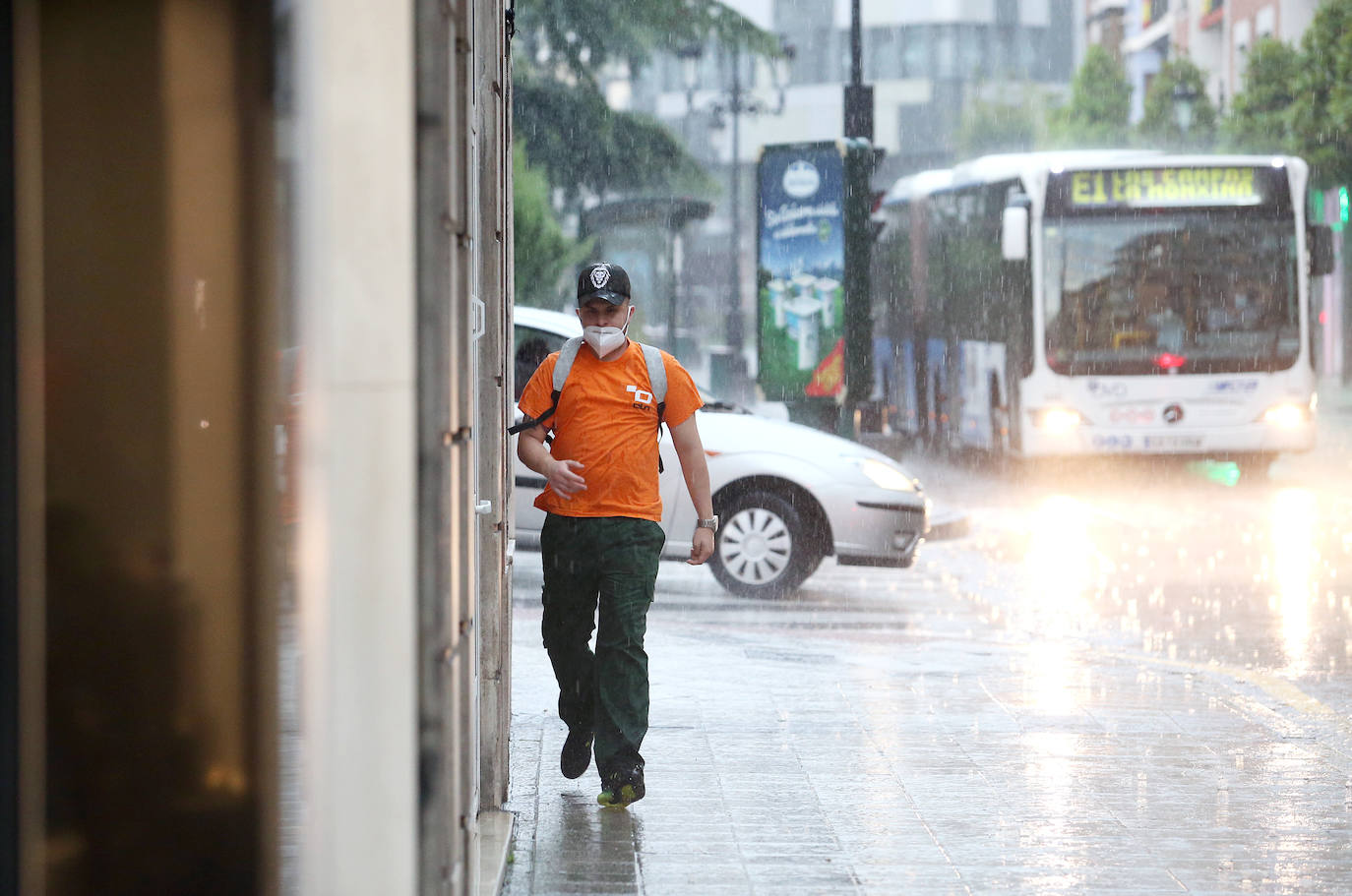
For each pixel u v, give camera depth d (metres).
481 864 17.08
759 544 38.62
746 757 22.95
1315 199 130.25
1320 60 121.50
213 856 12.06
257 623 11.98
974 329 73.31
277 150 11.76
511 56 20.45
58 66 11.75
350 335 11.08
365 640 11.19
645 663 19.81
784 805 20.45
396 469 11.12
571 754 20.64
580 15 91.50
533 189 84.12
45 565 11.89
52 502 11.88
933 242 82.50
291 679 11.93
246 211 11.81
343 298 11.07
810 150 65.56
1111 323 64.75
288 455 11.88
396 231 11.08
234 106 11.78
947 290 79.00
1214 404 64.69
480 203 18.72
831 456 38.50
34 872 12.02
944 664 30.58
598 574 19.73
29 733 11.95
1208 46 188.25
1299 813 20.38
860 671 29.77
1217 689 28.25
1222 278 64.88
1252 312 64.81
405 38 11.03
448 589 11.77
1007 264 67.19
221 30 11.77
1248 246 64.94
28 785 11.96
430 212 11.54
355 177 11.06
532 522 38.53
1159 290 64.75
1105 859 18.39
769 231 66.06
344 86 11.04
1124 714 26.16
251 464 11.91
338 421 11.10
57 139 11.77
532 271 83.56
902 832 19.33
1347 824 19.91
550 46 91.69
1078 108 186.75
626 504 19.64
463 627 14.05
